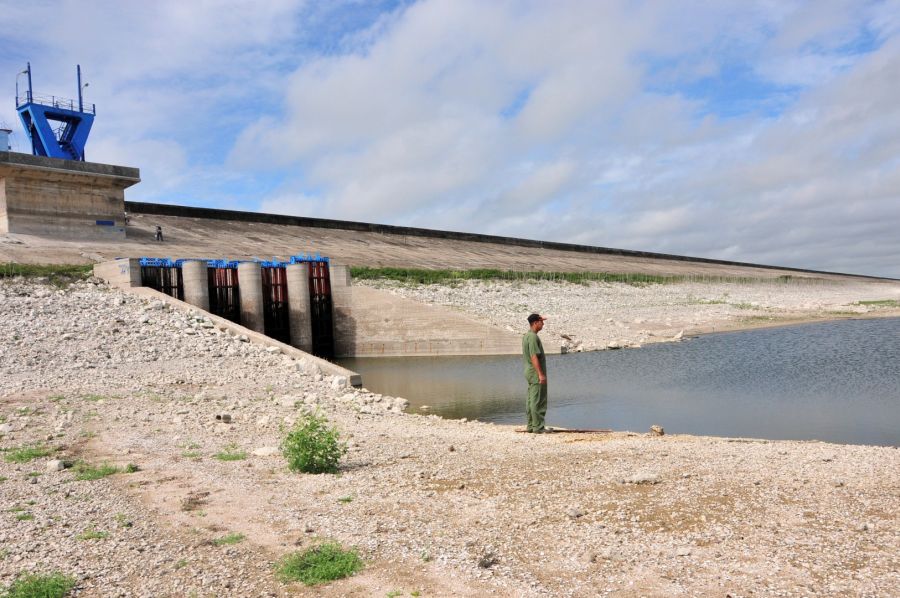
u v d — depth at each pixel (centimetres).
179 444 1389
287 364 2894
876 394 2538
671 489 967
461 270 7312
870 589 603
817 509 849
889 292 11319
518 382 3142
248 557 724
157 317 3372
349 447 1384
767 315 6538
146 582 654
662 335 5022
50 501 942
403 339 4528
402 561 705
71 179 5022
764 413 2222
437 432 1670
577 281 7875
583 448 1336
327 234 8581
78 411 1750
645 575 654
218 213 7844
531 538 773
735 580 634
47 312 3231
